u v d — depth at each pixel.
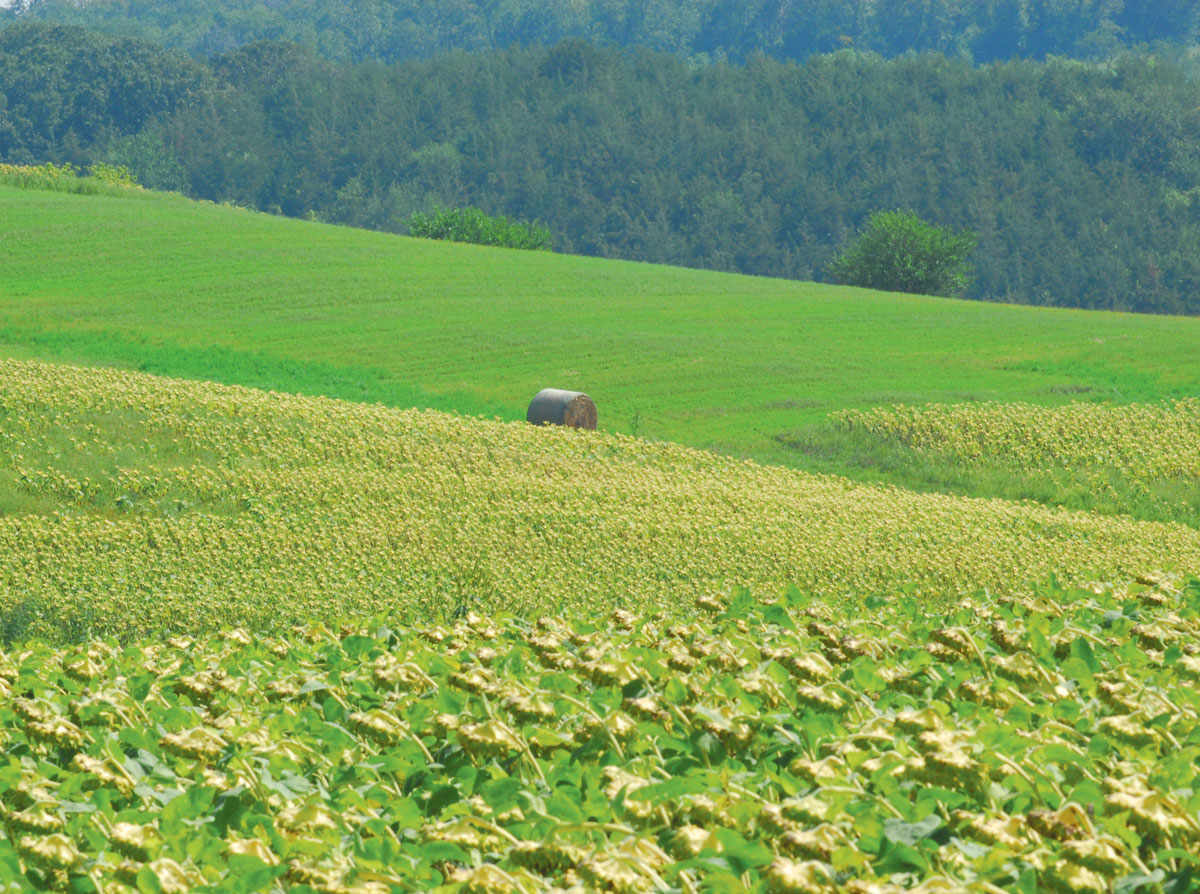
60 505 67.50
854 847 12.98
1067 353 151.75
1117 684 18.23
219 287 170.75
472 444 89.56
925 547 66.94
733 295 193.12
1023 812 14.46
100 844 14.66
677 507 74.81
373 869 13.77
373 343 146.75
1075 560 65.81
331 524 65.69
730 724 17.17
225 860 14.72
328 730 18.77
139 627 47.50
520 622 29.19
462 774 16.58
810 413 118.88
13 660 27.66
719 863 12.59
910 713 16.20
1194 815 13.58
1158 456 101.94
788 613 27.61
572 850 13.53
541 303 176.00
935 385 132.50
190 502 69.56
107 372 99.50
